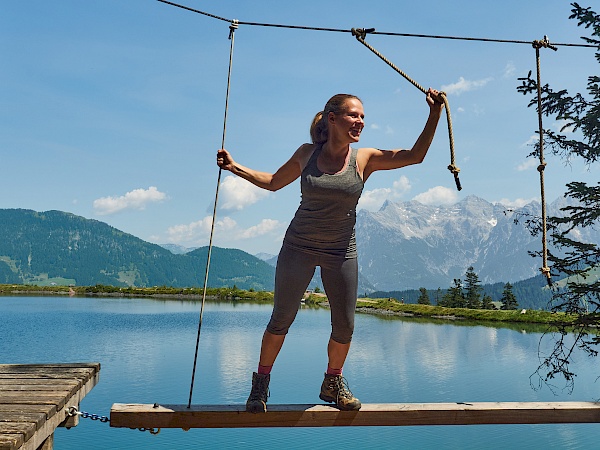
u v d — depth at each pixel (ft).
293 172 13.10
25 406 16.78
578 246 61.52
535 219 62.80
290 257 12.80
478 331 223.10
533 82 63.36
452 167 12.42
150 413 12.15
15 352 156.87
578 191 61.52
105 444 66.23
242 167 13.07
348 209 12.52
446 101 12.36
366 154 12.88
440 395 101.86
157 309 369.50
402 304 355.15
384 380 116.88
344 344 13.09
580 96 62.95
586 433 75.36
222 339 189.88
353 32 13.12
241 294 536.42
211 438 70.13
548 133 62.95
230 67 13.29
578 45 14.67
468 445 69.62
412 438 72.54
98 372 24.41
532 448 69.05
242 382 109.29
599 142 60.95
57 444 66.33
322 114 12.76
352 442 69.77
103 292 604.90
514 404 13.04
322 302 412.36
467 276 352.69
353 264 12.96
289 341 180.34
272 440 69.87
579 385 111.34
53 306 390.83
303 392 99.40
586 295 63.31
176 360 140.26
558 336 196.13
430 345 175.73
